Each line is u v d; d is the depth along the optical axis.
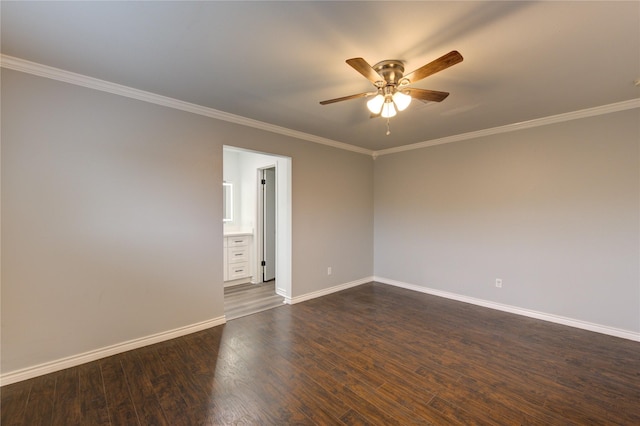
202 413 1.87
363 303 4.08
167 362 2.48
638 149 2.90
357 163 5.00
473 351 2.68
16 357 2.18
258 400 2.00
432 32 1.80
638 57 2.08
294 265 4.09
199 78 2.44
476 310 3.79
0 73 2.12
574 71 2.29
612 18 1.65
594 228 3.15
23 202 2.21
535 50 2.00
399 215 4.95
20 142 2.20
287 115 3.34
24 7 1.57
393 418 1.83
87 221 2.48
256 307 3.91
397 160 4.96
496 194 3.84
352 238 4.93
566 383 2.19
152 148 2.81
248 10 1.61
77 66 2.25
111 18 1.67
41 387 2.12
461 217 4.18
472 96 2.78
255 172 5.24
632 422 1.79
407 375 2.29
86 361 2.46
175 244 2.96
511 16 1.65
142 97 2.72
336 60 2.14
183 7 1.58
